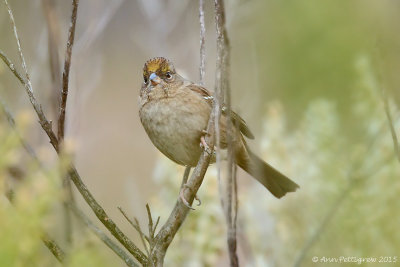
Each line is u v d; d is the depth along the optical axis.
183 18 14.82
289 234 10.07
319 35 15.60
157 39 13.45
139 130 17.73
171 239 7.20
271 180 10.20
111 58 20.48
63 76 6.57
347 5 15.66
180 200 7.23
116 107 19.34
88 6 12.47
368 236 9.45
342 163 10.15
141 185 15.57
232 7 11.84
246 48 14.34
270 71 15.55
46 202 4.86
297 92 15.39
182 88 9.52
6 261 4.77
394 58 14.57
